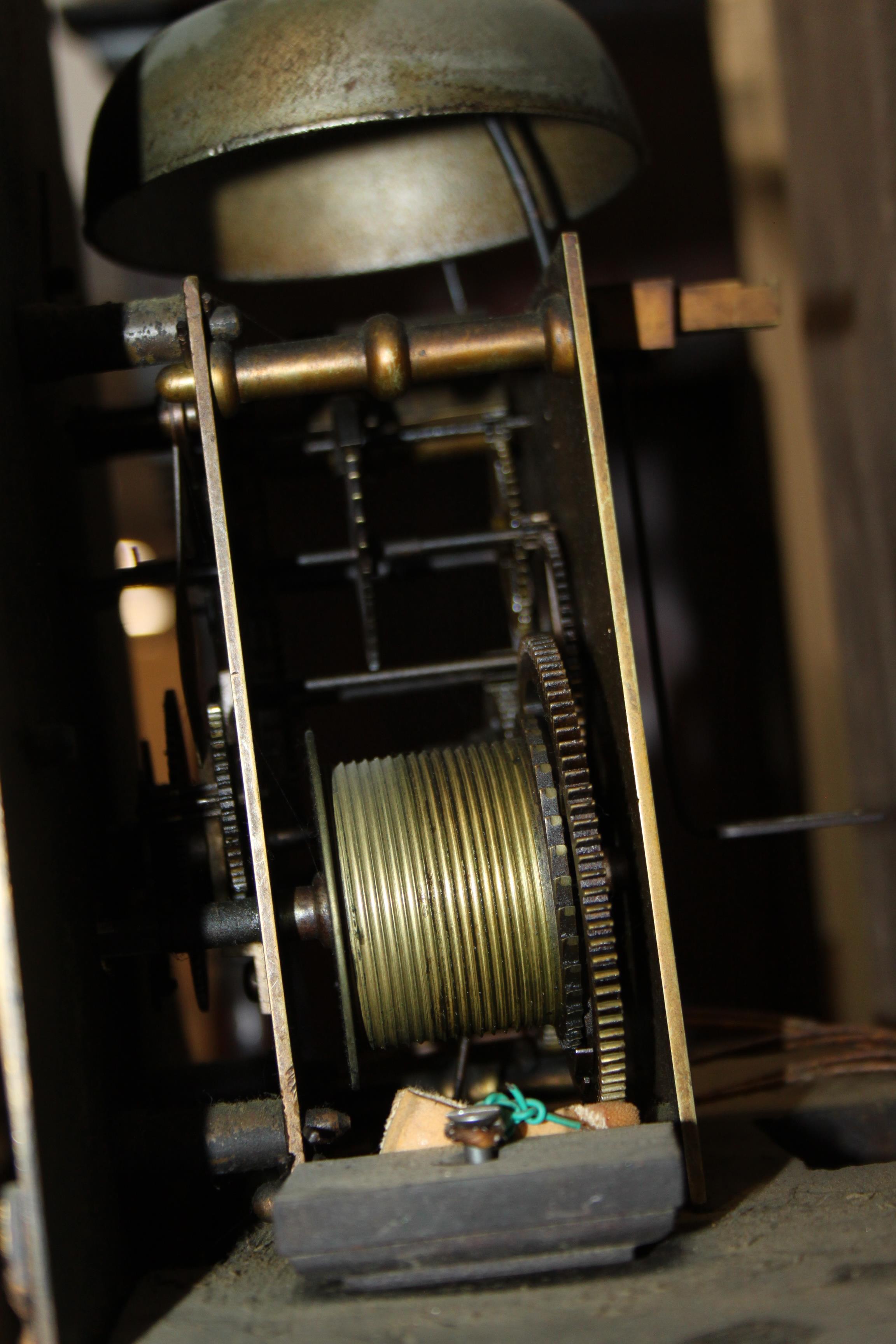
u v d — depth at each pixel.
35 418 0.46
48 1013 0.39
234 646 0.41
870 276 0.56
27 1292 0.37
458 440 0.52
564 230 0.52
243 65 0.45
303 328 0.61
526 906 0.42
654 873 0.41
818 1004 0.62
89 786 0.46
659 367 0.63
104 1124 0.41
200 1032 0.60
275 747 0.49
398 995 0.42
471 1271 0.38
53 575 0.46
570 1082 0.49
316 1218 0.37
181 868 0.44
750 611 0.64
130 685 0.57
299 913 0.42
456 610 0.57
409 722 0.57
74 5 0.63
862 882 0.62
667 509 0.64
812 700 0.63
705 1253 0.39
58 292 0.50
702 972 0.63
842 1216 0.40
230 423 0.49
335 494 0.59
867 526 0.59
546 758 0.43
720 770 0.63
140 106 0.46
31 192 0.50
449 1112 0.40
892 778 0.59
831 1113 0.47
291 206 0.52
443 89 0.44
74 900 0.42
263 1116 0.42
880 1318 0.36
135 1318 0.39
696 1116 0.47
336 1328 0.37
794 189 0.64
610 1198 0.38
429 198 0.52
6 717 0.39
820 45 0.59
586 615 0.46
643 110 0.66
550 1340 0.36
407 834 0.42
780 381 0.64
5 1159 0.43
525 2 0.47
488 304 0.63
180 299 0.45
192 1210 0.42
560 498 0.48
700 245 0.65
